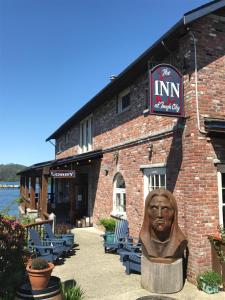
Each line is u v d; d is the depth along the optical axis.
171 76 8.41
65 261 10.34
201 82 8.62
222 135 8.62
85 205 18.28
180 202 9.02
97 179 15.98
